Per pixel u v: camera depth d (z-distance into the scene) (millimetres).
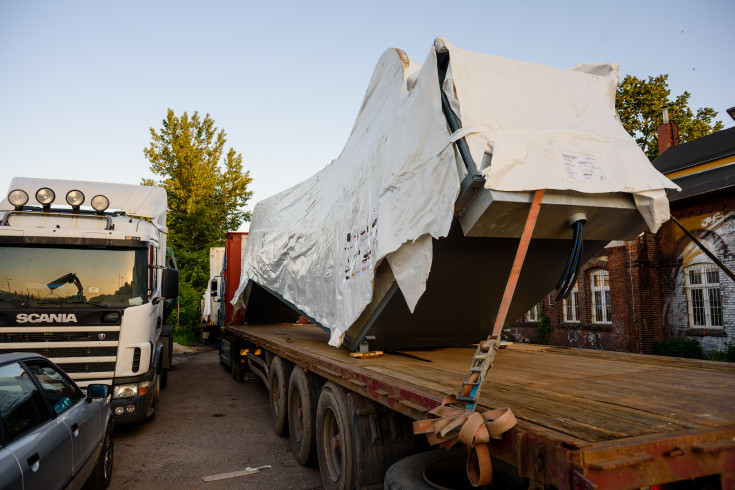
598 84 4430
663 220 3719
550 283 5230
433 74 4082
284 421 6746
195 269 27266
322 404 5027
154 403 7613
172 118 30906
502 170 3408
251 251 9945
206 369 14000
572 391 3090
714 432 2080
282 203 8969
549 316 16859
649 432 2072
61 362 6082
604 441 1924
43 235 6391
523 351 5660
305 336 8367
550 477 1961
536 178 3443
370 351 5414
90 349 6207
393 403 3398
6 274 6242
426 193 3975
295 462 5902
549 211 3611
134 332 6406
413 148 4242
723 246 12062
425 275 3986
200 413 8453
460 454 3336
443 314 5242
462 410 2436
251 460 5953
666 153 16297
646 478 1883
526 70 4172
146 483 5184
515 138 3631
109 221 6953
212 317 19922
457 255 4516
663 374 3832
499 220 3617
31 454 2889
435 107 4012
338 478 4586
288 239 7680
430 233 3848
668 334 13461
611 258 14578
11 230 6301
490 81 3963
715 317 12422
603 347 14758
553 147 3684
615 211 3756
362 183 5336
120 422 6289
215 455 6141
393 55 5297
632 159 3840
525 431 2137
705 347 12469
